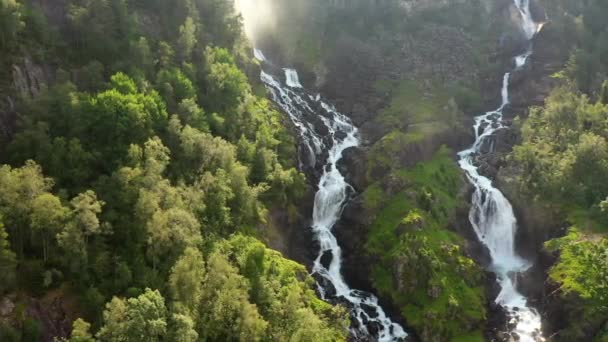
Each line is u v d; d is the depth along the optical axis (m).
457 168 121.56
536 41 162.50
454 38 165.50
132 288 65.62
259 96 129.62
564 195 108.19
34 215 64.12
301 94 145.75
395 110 140.50
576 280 88.69
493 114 145.38
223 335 70.00
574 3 171.25
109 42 100.56
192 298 67.31
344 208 111.75
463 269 95.06
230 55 124.81
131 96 86.31
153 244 70.31
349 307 92.50
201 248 78.81
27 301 63.53
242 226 91.56
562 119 122.38
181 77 104.44
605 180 107.31
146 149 81.31
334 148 128.62
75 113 81.31
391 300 92.56
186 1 125.94
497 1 178.12
